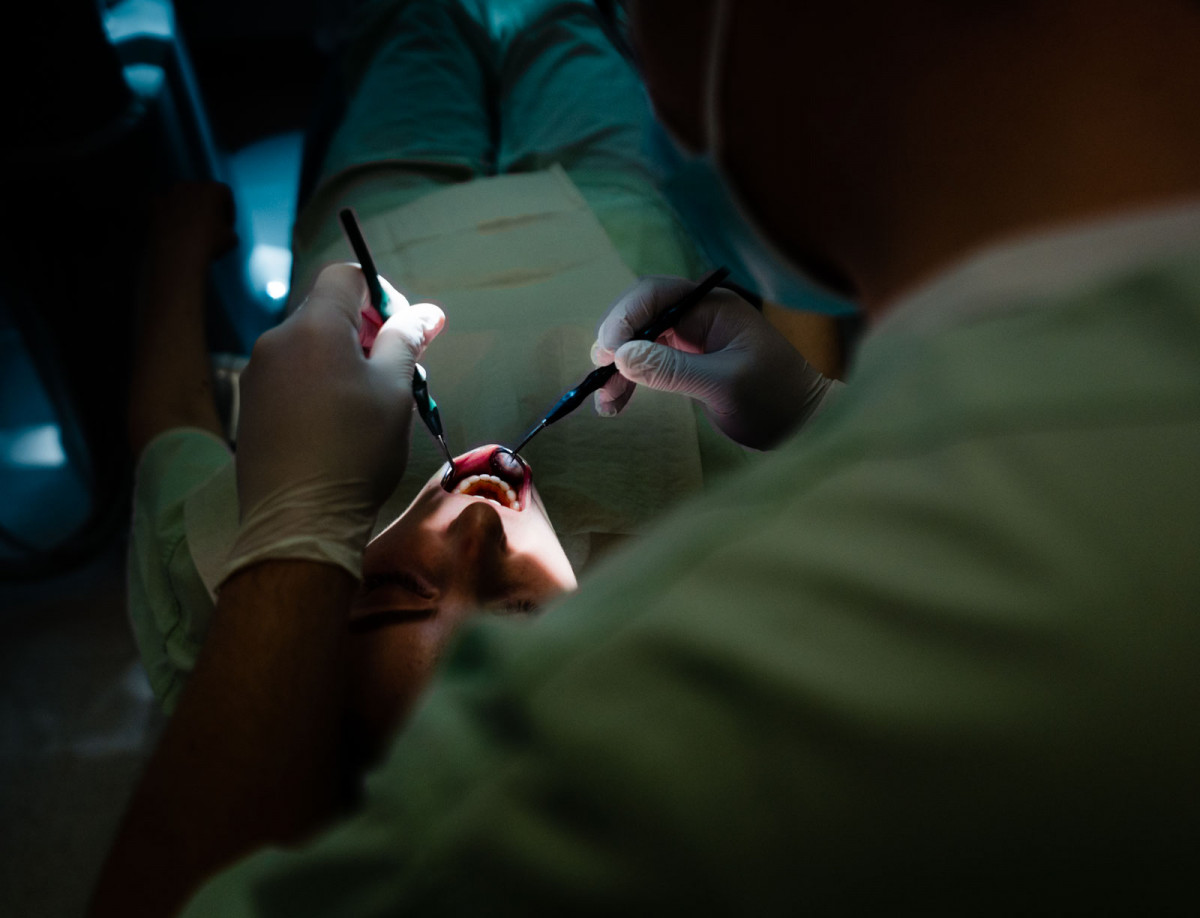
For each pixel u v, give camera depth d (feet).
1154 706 0.92
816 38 1.28
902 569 0.99
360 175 6.15
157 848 2.27
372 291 3.63
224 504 4.40
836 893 0.96
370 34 6.90
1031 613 0.95
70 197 5.88
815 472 1.09
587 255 5.50
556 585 3.71
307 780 2.44
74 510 7.58
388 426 3.26
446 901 1.02
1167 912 0.96
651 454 4.73
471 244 5.55
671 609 1.03
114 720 6.42
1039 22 1.13
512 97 6.75
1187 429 0.99
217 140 10.11
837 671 0.96
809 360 5.80
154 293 5.44
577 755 0.99
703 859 0.96
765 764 0.97
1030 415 1.02
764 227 1.62
